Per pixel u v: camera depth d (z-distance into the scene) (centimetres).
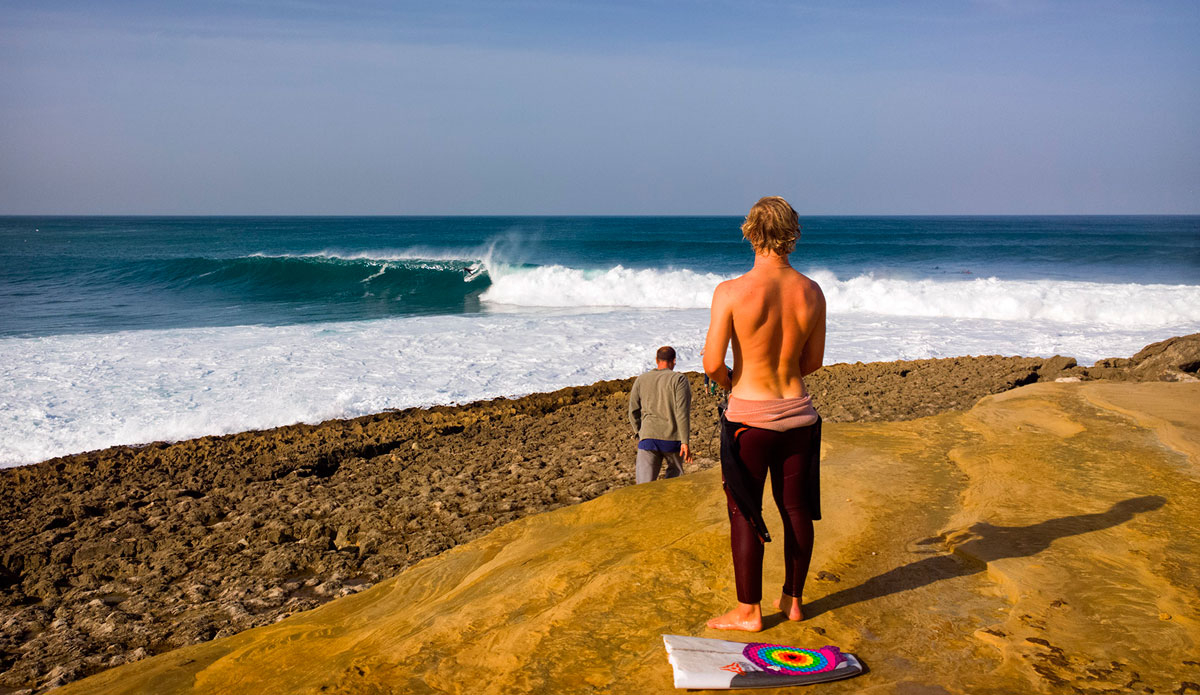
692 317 2027
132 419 1053
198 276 3438
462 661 286
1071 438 541
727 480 285
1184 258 4419
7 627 516
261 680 321
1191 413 588
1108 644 260
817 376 1304
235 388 1203
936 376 1246
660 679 257
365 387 1225
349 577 582
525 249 5581
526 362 1418
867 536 381
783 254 282
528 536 472
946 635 278
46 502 757
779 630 288
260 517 701
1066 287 2456
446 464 860
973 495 435
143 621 516
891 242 7231
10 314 2359
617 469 815
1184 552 335
